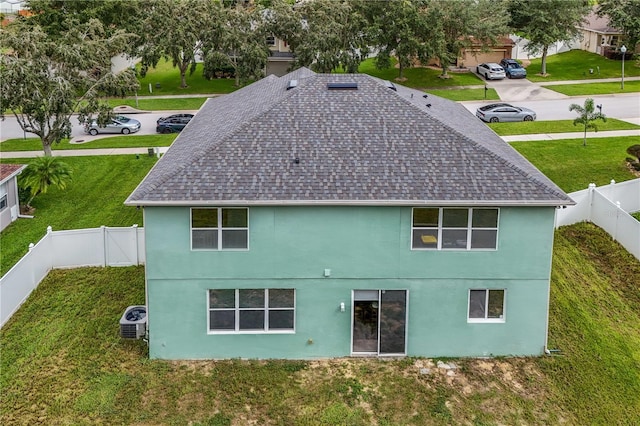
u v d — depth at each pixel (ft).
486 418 58.18
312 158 67.15
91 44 128.88
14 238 98.53
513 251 65.67
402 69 211.20
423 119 72.13
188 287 65.46
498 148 75.10
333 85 76.28
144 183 66.13
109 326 71.77
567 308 76.74
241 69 200.44
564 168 121.08
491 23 205.36
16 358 65.51
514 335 67.56
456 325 67.26
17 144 147.74
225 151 67.46
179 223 63.93
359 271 65.87
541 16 209.15
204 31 198.90
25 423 56.24
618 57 227.20
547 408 59.77
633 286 82.38
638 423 58.03
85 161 133.59
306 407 59.31
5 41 117.29
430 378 63.87
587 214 100.53
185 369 65.00
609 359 67.10
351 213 64.39
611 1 221.87
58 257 86.12
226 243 64.90
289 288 66.13
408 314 67.00
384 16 204.03
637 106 173.17
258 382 62.90
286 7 200.44
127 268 86.48
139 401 59.57
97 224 102.73
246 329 66.95
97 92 129.39
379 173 65.92
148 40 197.47
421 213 64.75
